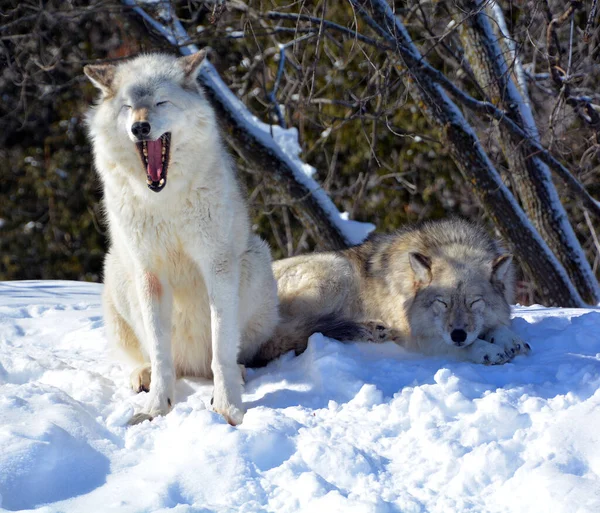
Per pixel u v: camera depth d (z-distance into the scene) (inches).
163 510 187.2
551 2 624.4
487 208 618.5
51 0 796.6
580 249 657.6
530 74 657.0
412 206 1018.7
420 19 634.2
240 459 215.0
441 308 332.8
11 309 435.2
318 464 216.1
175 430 240.5
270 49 829.2
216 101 631.8
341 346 322.7
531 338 346.9
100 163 280.8
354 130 1033.5
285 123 753.0
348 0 471.5
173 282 294.4
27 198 1101.1
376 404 267.0
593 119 562.6
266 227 1059.3
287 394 281.7
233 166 307.1
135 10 630.5
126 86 269.4
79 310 442.0
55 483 205.8
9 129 1079.6
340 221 670.5
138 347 323.9
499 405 243.3
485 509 194.2
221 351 274.5
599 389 248.7
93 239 1086.4
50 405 249.0
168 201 272.1
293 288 379.9
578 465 210.4
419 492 204.5
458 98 557.3
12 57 893.8
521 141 574.2
